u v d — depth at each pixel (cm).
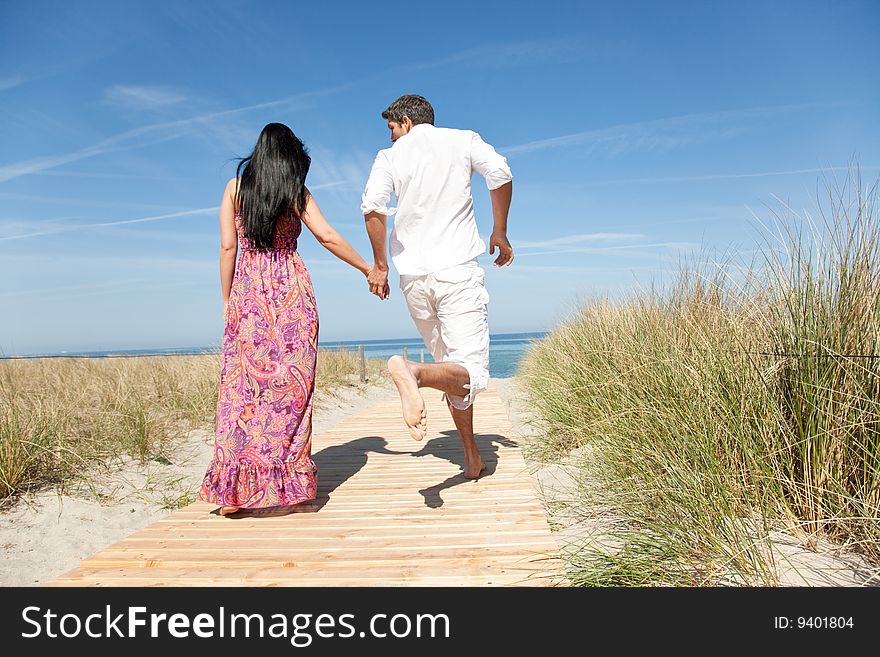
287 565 225
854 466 240
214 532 264
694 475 261
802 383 258
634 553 237
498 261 315
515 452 415
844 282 264
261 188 287
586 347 575
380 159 297
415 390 227
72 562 327
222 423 289
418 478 355
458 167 291
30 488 415
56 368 1006
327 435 537
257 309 290
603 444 368
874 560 217
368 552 235
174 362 969
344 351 1536
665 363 375
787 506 244
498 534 249
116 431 554
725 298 390
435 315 307
